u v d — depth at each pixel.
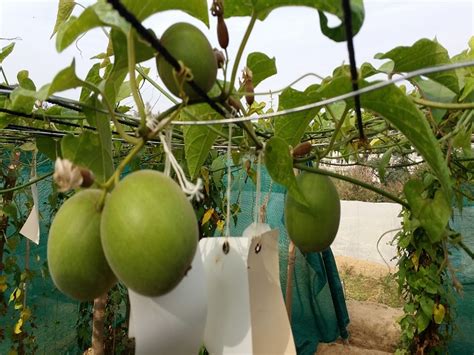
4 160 3.79
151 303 0.96
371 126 2.61
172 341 0.97
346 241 10.38
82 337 4.57
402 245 3.46
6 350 4.33
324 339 4.89
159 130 0.90
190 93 1.01
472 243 4.41
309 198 1.40
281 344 1.12
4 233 3.75
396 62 1.36
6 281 3.83
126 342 4.98
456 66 0.73
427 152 1.09
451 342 4.36
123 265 0.82
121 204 0.83
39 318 4.41
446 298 3.60
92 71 1.60
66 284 0.94
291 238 1.47
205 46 0.97
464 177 2.71
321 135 3.05
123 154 3.54
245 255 1.09
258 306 1.13
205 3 1.08
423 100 1.37
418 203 1.46
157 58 1.00
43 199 4.21
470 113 1.61
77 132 2.48
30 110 1.67
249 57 1.49
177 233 0.82
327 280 4.93
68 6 1.66
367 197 13.56
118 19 0.88
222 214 4.37
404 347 4.46
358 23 0.83
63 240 0.93
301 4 0.92
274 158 1.27
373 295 8.07
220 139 2.62
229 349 1.06
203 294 1.01
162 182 0.86
